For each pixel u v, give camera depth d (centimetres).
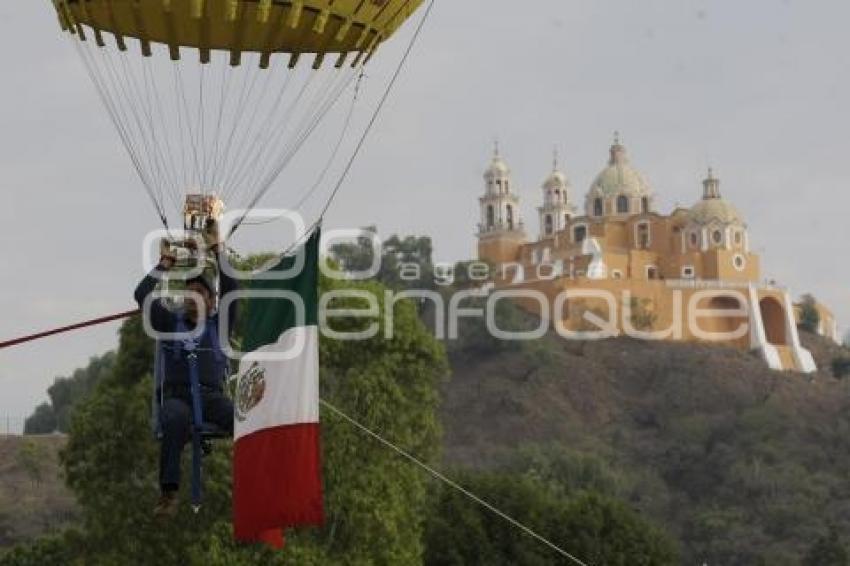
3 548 9831
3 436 11681
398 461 5191
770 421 15625
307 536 4838
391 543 5000
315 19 1994
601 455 15200
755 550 12425
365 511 4894
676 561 7162
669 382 16750
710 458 14862
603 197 19075
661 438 15762
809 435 15362
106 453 4803
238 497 1900
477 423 16150
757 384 16838
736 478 14062
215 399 1852
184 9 1966
